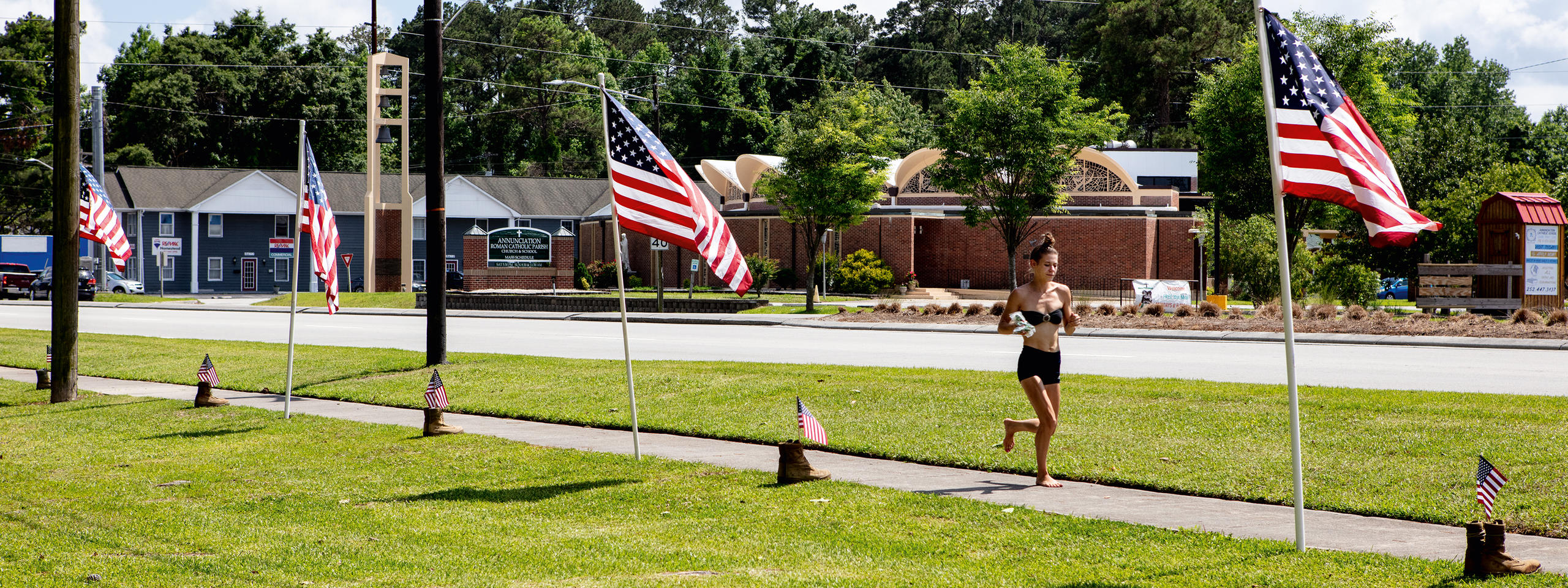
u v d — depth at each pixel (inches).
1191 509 311.4
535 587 236.8
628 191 406.0
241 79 3120.1
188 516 318.0
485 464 402.0
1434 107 3152.1
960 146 1497.3
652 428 486.9
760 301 1562.5
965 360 768.9
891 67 3722.9
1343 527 287.1
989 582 234.4
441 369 713.6
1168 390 505.4
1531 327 900.6
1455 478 330.6
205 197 2586.1
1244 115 1385.3
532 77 3577.8
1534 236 1018.7
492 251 1983.3
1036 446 371.6
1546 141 2765.7
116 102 3107.8
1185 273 1953.7
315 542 283.4
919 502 318.3
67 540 291.4
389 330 1208.2
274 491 357.4
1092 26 3257.9
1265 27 272.1
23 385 737.0
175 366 814.5
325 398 638.5
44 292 2144.4
